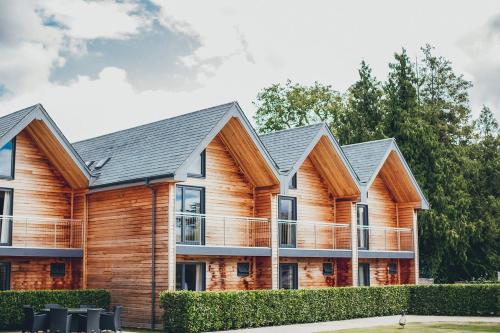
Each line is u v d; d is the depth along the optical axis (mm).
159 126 26406
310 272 28266
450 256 37469
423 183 36062
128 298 22969
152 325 21781
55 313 18703
